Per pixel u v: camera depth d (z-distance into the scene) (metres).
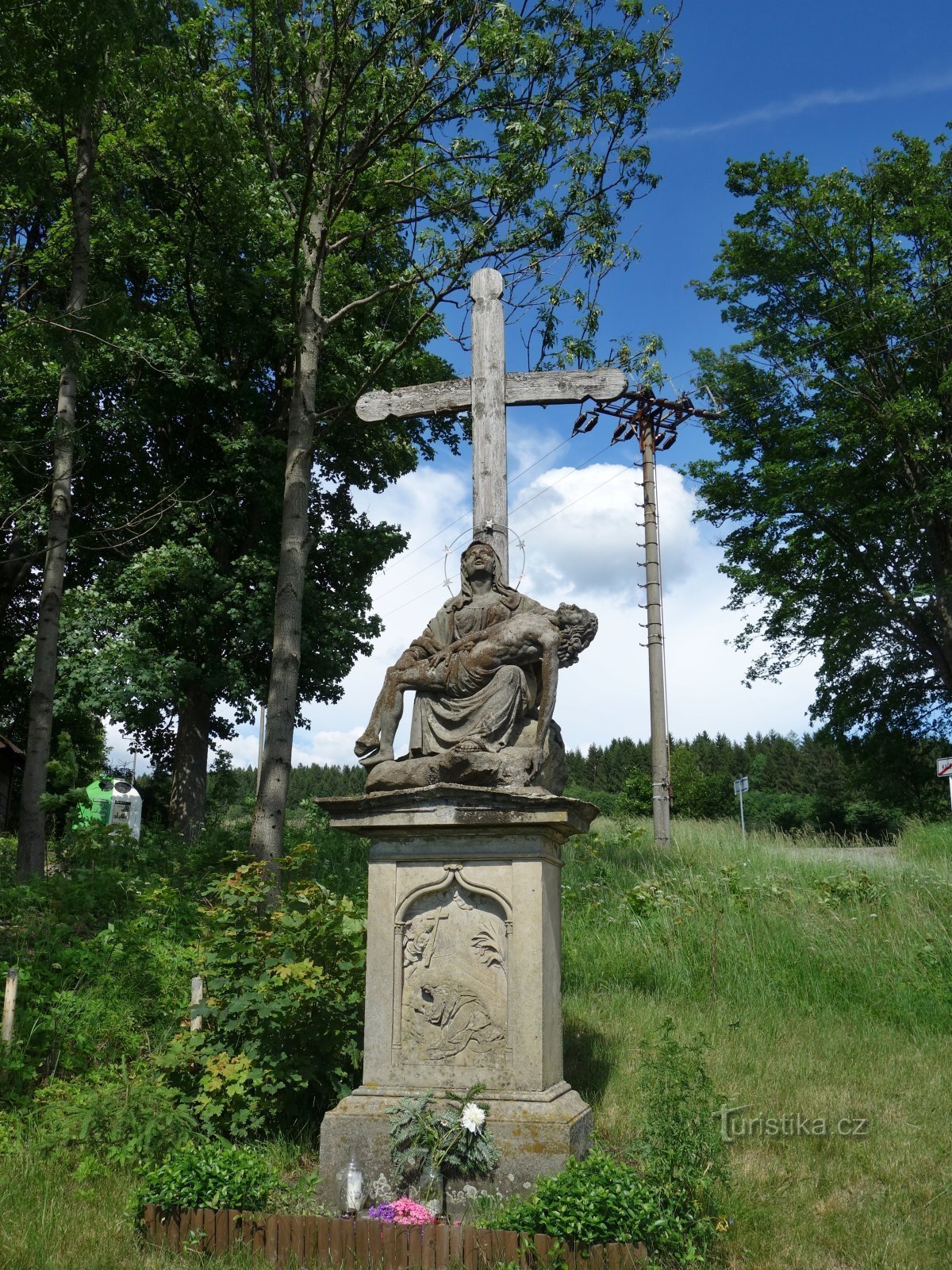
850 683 27.59
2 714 25.75
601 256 12.83
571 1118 5.27
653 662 18.41
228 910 6.68
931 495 24.20
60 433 12.55
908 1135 6.22
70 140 14.50
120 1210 5.10
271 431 21.33
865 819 35.94
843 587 26.88
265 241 18.11
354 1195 5.19
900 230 26.39
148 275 19.72
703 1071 5.48
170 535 19.84
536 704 6.17
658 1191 4.66
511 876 5.64
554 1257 4.33
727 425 27.83
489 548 6.62
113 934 8.41
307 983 6.06
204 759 20.38
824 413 26.03
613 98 12.70
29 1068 6.41
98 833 13.38
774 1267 4.61
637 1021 8.48
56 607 12.48
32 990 7.42
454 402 8.05
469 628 6.42
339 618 20.84
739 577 27.30
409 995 5.66
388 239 17.97
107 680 18.08
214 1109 5.86
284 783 12.20
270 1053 6.05
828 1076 7.27
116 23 9.69
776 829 18.62
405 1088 5.50
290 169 16.33
